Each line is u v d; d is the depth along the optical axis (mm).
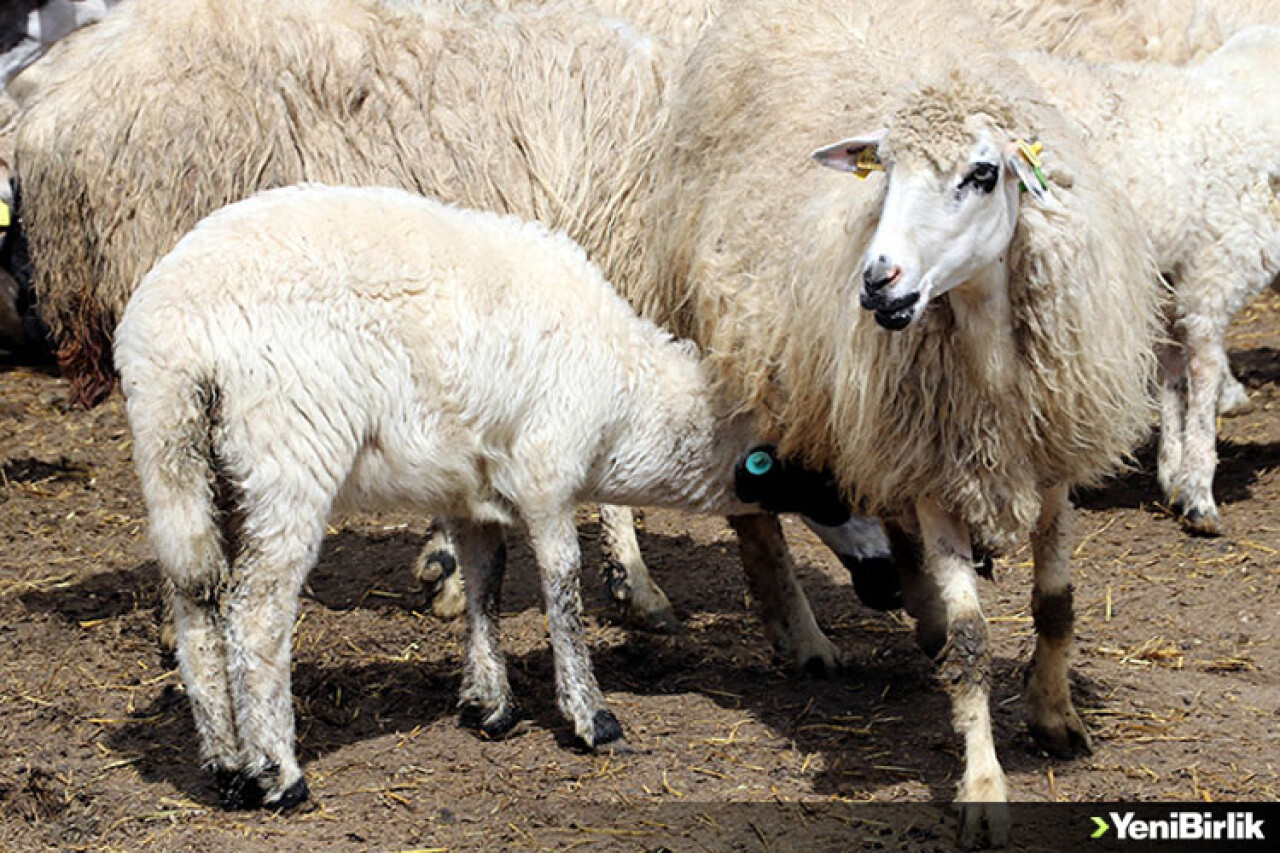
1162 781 6262
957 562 5992
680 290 7535
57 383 13016
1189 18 10539
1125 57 10070
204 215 7602
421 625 8203
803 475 6773
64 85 7758
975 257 5414
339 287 5980
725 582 8828
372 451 6191
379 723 6945
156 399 5766
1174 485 9539
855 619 8164
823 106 6754
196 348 5766
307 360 5895
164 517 5766
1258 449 10539
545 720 6945
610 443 6715
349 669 7570
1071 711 6484
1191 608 8062
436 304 6168
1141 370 6168
